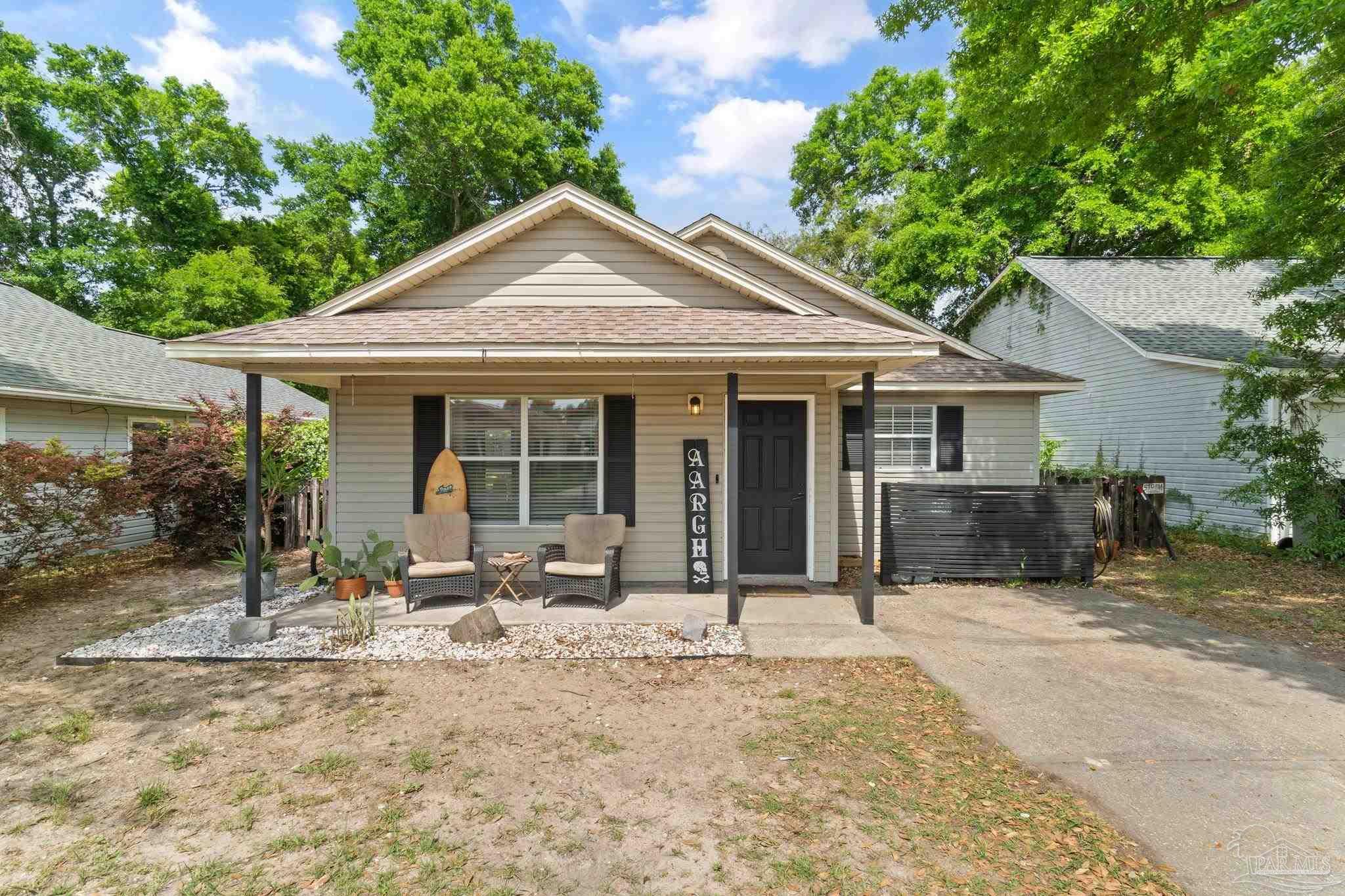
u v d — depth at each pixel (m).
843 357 5.80
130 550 10.75
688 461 7.44
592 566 6.69
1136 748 3.79
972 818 3.09
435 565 6.71
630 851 2.84
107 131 23.88
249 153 26.30
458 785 3.39
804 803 3.22
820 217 29.14
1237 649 5.59
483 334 6.03
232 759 3.66
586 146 27.16
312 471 10.95
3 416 9.18
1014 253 21.02
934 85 26.08
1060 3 8.63
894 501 8.07
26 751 3.74
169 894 2.56
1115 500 10.13
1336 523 8.70
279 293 23.27
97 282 22.97
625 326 6.43
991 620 6.46
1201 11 7.59
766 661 5.30
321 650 5.45
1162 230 18.41
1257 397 9.15
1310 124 7.69
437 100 20.53
